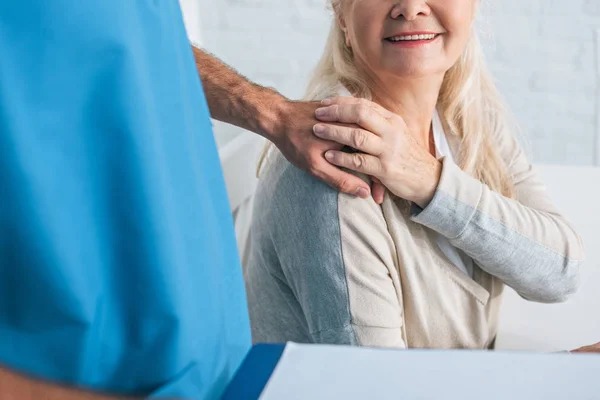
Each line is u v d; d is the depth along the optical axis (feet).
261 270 3.58
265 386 1.35
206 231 1.42
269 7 8.71
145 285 1.28
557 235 3.64
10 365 1.11
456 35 3.38
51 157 1.16
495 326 3.82
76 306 1.19
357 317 3.14
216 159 1.57
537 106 9.00
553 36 8.82
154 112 1.30
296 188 3.28
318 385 1.33
